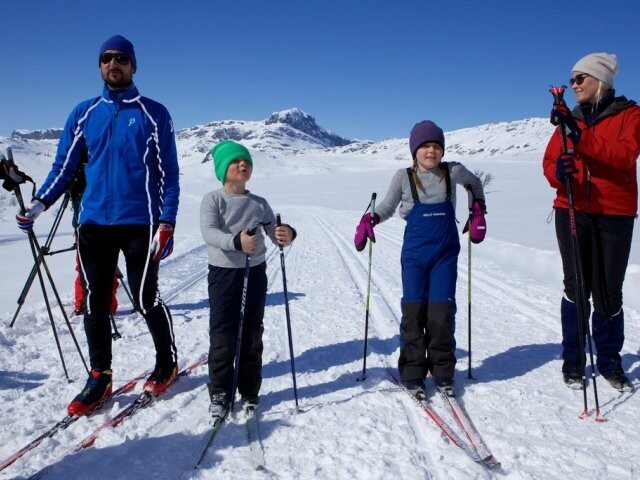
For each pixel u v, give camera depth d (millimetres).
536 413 2977
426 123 3256
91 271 3082
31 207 3109
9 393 3354
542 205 24203
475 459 2469
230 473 2393
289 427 2846
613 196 3139
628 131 2994
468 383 3449
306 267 8836
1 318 5070
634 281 6270
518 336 4531
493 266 8406
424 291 3289
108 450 2582
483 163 91000
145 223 3119
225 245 2848
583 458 2488
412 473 2383
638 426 2799
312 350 4266
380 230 15203
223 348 2961
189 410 3062
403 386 3395
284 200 45281
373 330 4875
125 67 3086
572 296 3348
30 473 2395
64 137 3209
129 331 4828
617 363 3293
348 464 2471
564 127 3088
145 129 3115
